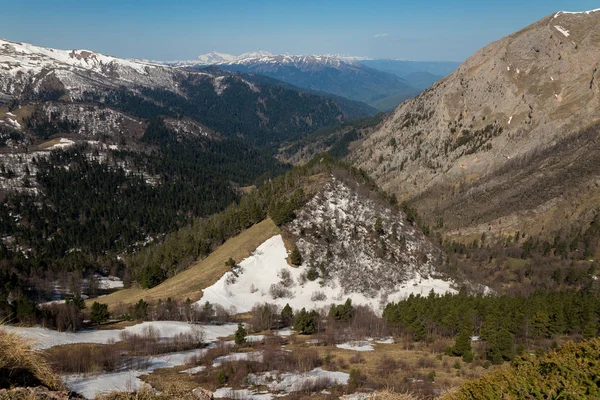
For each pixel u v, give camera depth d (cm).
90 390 2905
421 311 8588
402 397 2188
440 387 4812
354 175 16088
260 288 10869
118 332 7219
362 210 13725
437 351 7238
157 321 8388
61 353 4684
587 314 7962
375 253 12250
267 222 13325
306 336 8250
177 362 5678
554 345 6412
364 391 4616
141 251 18600
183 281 11225
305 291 10912
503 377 1598
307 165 17162
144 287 12050
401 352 7194
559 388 1427
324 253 11944
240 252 12006
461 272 13238
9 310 6662
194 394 2195
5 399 1555
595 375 1427
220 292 10406
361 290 11050
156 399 2108
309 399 4388
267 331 8688
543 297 9181
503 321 7531
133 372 4716
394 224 13712
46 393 1698
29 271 14988
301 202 13262
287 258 11731
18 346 1794
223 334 8169
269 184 16500
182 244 14150
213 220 15838
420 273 12225
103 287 15675
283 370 5597
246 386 4769
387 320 8838
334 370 5834
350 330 8550
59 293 14338
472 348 7262
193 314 8919
